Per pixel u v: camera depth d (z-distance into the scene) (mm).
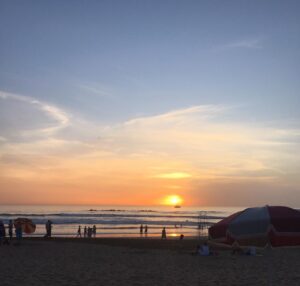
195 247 32594
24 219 32969
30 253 25000
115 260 21922
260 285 13969
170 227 86750
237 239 22094
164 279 15109
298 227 21859
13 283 13711
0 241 30969
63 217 116688
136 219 122500
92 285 13586
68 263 20109
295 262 21250
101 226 84312
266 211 22453
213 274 16562
